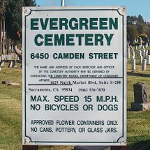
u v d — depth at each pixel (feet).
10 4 125.08
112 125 10.27
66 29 10.30
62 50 10.31
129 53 95.14
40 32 10.32
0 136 20.79
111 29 10.24
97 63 10.28
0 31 116.78
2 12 113.39
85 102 10.29
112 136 10.27
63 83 10.33
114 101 10.27
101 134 10.27
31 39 10.32
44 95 10.33
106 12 10.23
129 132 20.97
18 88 42.96
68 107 10.31
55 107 10.31
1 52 119.24
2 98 34.88
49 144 10.32
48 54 10.33
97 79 10.28
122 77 10.27
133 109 28.30
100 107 10.28
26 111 10.32
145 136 19.38
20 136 20.86
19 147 18.37
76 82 10.30
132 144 17.83
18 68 73.72
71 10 10.27
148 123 23.44
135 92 28.45
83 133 10.29
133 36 169.89
